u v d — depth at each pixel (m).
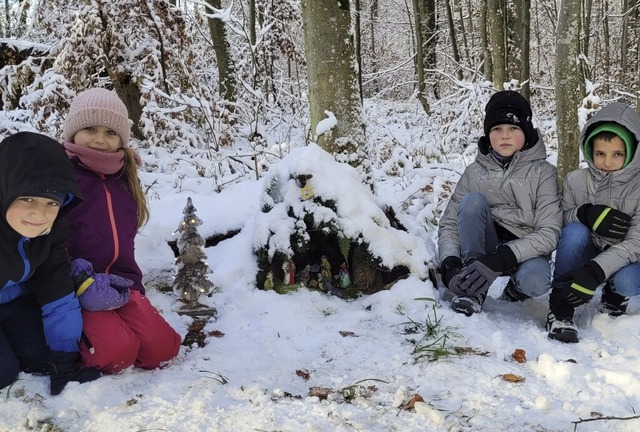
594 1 20.73
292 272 3.28
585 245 2.95
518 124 3.04
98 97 2.64
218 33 9.35
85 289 2.27
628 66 17.12
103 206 2.64
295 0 10.77
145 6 7.25
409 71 21.34
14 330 2.29
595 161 2.92
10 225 2.08
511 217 3.17
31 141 2.06
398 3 23.12
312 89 3.63
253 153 6.04
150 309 2.44
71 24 7.31
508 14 12.68
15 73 8.07
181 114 7.62
